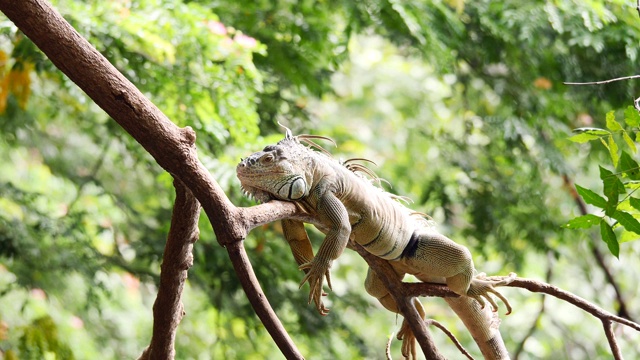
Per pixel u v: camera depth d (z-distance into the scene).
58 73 9.04
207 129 8.72
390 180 13.40
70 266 11.48
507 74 13.23
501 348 5.93
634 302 15.92
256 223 4.35
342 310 13.56
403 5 10.89
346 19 11.10
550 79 12.46
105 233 13.34
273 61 11.26
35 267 11.71
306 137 5.39
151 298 15.50
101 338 13.86
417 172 15.40
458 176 13.83
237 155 9.01
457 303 5.81
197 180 4.14
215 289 11.85
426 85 17.41
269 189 4.96
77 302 13.11
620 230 11.70
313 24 11.23
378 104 18.73
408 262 5.45
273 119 11.83
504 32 11.53
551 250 12.94
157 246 11.80
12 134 12.55
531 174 13.05
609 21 11.12
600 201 5.25
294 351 4.17
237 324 12.88
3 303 12.32
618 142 12.04
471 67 13.10
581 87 12.26
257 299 4.19
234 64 9.20
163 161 4.15
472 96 13.98
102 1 9.05
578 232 13.26
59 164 13.55
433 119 16.92
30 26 4.01
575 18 11.23
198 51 9.16
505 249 13.07
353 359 12.66
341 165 5.27
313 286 4.91
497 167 13.55
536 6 11.49
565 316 16.22
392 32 12.06
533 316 16.14
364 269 16.00
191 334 13.71
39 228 11.47
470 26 12.29
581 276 16.20
